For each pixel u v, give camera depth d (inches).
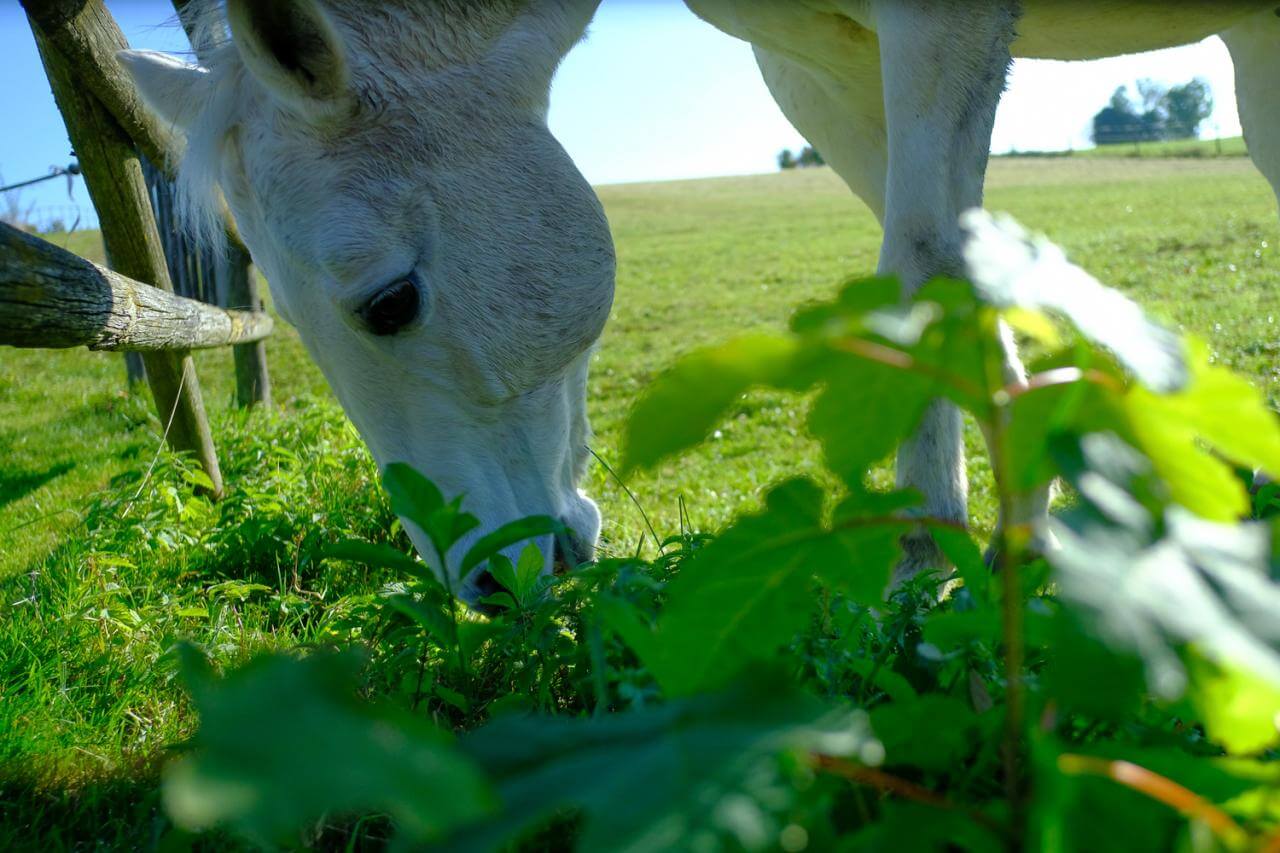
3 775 73.3
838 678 50.0
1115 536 21.1
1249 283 418.9
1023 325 24.8
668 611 29.3
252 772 15.0
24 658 95.7
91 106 155.5
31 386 339.0
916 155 91.0
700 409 22.7
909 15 89.4
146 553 136.9
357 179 81.4
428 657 72.3
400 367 86.0
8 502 189.2
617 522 152.3
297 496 155.9
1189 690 24.0
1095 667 23.5
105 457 219.3
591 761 20.0
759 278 682.2
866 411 26.1
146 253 169.5
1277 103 126.6
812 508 28.4
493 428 89.4
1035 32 111.7
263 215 83.7
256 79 79.9
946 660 45.8
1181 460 24.0
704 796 18.4
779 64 127.8
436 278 84.0
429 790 15.6
